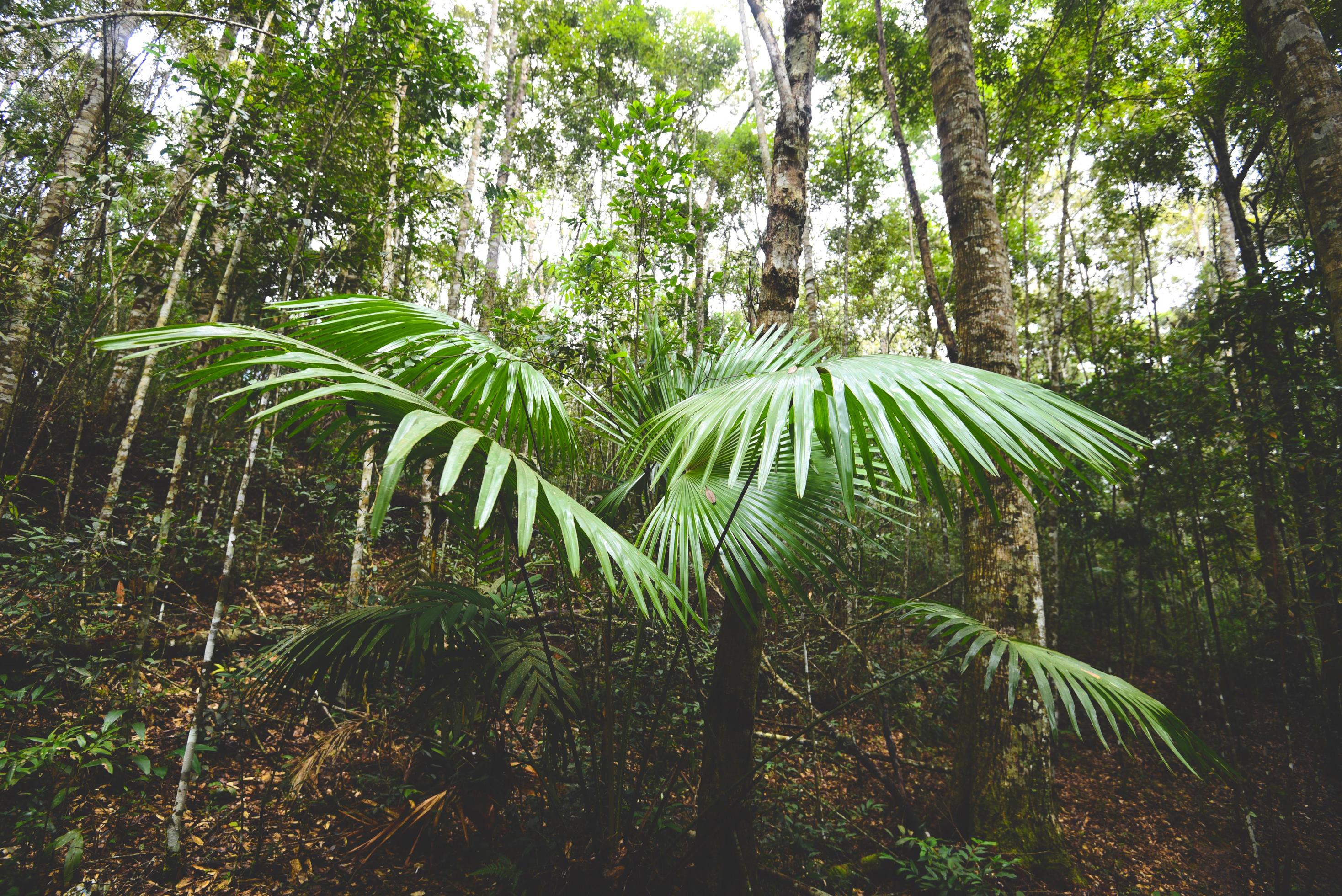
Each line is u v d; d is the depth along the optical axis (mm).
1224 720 6266
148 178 4176
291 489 4988
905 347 14781
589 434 2656
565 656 2402
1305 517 4645
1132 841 4602
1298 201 8055
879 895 3037
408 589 2379
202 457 4688
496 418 1732
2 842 2045
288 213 3375
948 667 4246
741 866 2174
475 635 2199
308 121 3896
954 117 4273
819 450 1854
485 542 2146
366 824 2590
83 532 3707
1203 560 6426
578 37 11180
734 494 1833
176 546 3729
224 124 3381
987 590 3744
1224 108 7438
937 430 1129
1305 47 3275
